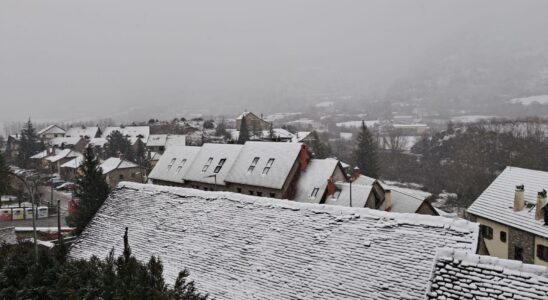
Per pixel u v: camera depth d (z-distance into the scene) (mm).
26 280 14820
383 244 14977
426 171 87500
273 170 41906
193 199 21172
